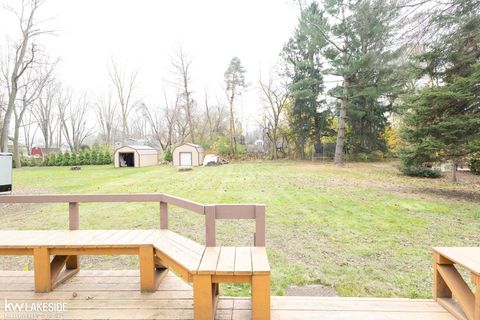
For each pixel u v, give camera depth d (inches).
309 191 381.4
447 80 353.4
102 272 130.3
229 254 99.3
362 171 649.0
